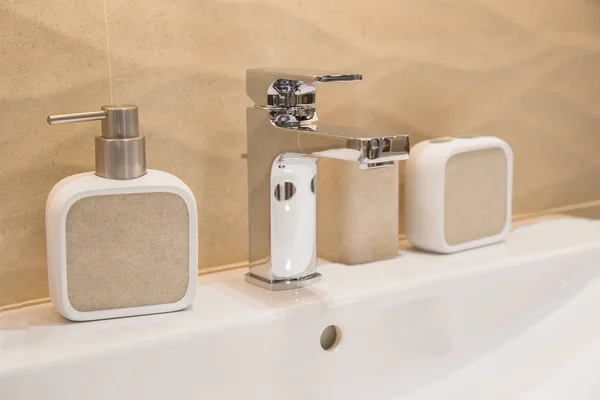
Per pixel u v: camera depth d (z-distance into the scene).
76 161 0.59
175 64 0.62
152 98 0.62
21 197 0.58
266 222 0.61
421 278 0.64
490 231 0.74
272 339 0.57
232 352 0.55
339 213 0.68
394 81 0.74
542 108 0.86
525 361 0.66
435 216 0.70
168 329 0.54
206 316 0.56
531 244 0.75
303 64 0.69
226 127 0.66
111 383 0.51
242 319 0.56
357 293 0.61
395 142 0.51
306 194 0.60
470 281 0.67
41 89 0.57
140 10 0.60
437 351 0.66
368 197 0.68
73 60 0.58
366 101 0.73
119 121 0.54
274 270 0.61
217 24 0.64
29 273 0.59
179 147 0.64
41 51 0.57
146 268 0.55
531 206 0.88
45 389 0.49
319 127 0.56
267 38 0.66
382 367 0.63
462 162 0.70
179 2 0.61
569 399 0.59
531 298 0.71
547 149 0.88
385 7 0.72
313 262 0.62
